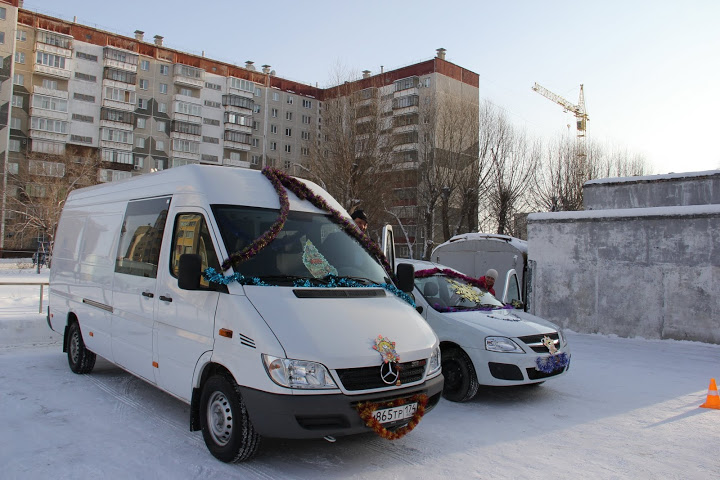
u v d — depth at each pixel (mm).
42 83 55969
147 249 5738
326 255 5180
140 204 6152
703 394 7324
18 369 7594
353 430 4004
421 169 36031
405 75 58594
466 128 36438
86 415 5598
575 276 13672
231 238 4766
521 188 37375
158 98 63000
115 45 60406
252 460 4484
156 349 5281
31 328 10055
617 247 13070
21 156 54188
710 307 11672
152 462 4398
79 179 45938
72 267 7652
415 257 41062
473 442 5195
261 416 3939
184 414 5711
